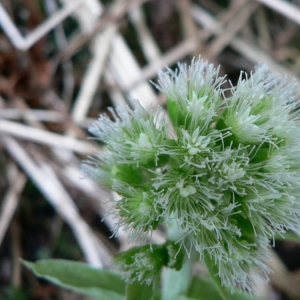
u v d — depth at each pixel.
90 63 0.17
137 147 0.09
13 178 0.15
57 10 0.17
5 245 0.15
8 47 0.16
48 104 0.16
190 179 0.08
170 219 0.09
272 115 0.09
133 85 0.16
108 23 0.16
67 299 0.15
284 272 0.15
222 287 0.09
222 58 0.17
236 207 0.09
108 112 0.17
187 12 0.17
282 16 0.18
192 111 0.09
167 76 0.09
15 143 0.15
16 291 0.15
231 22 0.17
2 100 0.16
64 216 0.15
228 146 0.09
